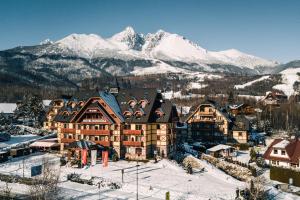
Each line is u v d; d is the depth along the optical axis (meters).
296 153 84.69
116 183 68.56
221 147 102.81
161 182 71.00
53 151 99.44
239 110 170.50
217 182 74.06
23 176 73.25
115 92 101.19
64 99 137.88
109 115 92.19
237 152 111.00
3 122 146.88
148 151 91.00
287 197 66.38
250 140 127.56
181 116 166.38
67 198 60.34
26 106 154.50
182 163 88.25
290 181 75.31
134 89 99.25
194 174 79.19
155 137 93.31
